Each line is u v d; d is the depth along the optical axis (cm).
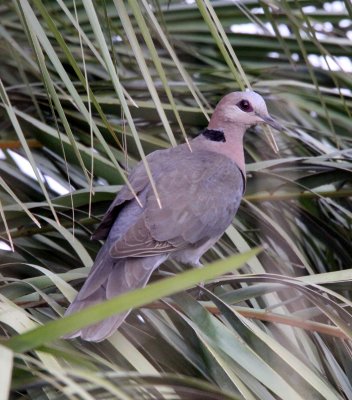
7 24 986
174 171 935
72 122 957
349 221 960
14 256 845
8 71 992
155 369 664
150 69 1020
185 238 888
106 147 586
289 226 958
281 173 961
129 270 812
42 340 455
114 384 504
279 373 675
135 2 585
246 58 1062
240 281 773
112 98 960
